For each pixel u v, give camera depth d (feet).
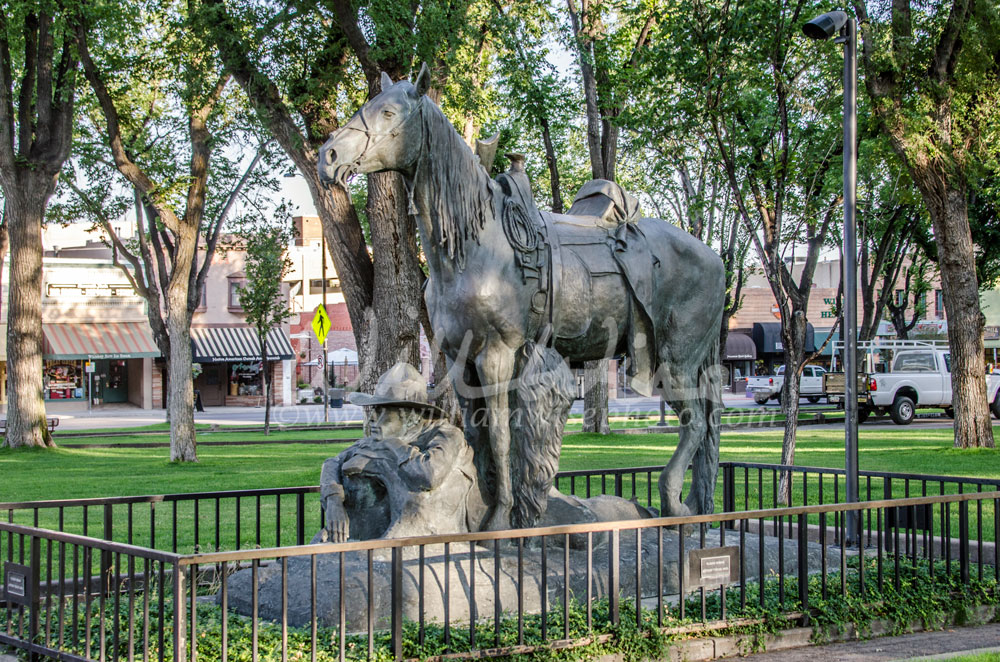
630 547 20.26
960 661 16.02
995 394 91.97
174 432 55.72
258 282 84.89
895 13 47.47
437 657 14.75
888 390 87.66
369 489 19.30
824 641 18.22
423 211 17.81
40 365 67.05
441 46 43.86
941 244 55.88
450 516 18.72
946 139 50.85
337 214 46.73
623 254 20.36
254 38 45.60
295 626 16.31
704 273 22.11
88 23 54.29
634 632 16.46
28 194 66.13
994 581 21.03
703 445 23.13
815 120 35.88
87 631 14.42
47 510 35.40
